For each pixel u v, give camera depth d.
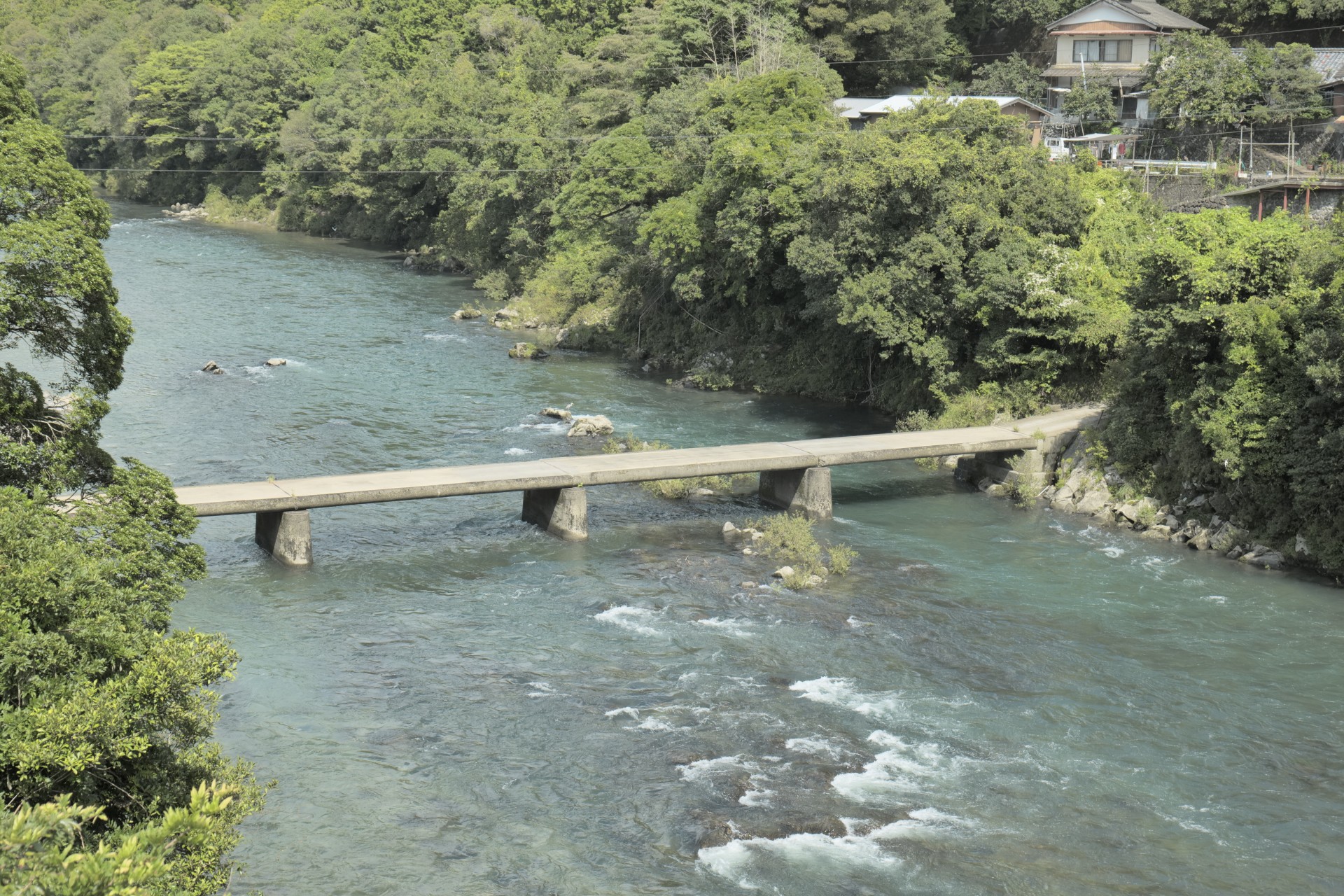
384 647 32.34
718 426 55.03
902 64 105.94
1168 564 39.31
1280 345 39.09
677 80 86.06
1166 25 94.00
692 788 25.69
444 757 26.86
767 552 39.75
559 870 22.95
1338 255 39.00
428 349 70.81
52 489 23.33
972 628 34.09
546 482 40.81
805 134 61.56
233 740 27.33
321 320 78.69
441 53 130.38
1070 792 25.80
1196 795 25.77
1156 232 54.91
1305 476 37.91
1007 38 111.38
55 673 16.88
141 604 20.39
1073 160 70.81
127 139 157.00
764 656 32.12
